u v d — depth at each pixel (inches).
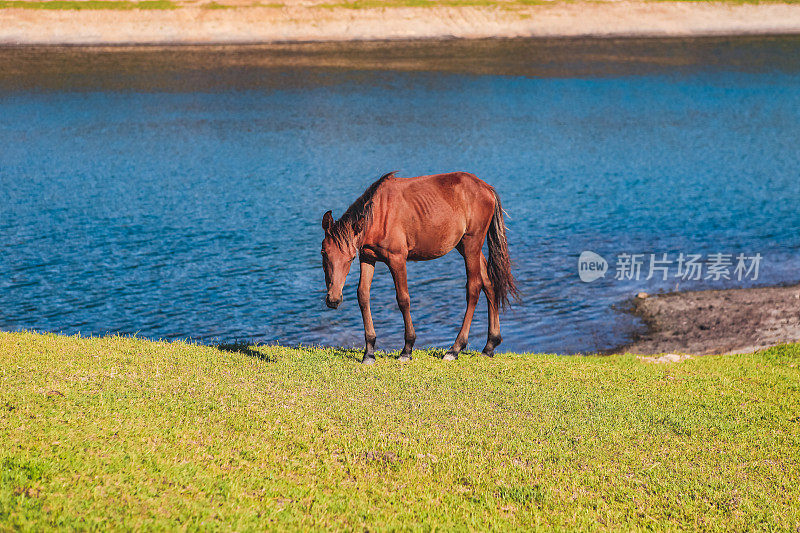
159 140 1905.8
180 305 815.1
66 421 290.0
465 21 4306.1
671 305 817.5
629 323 766.5
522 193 1401.3
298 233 1128.8
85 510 228.2
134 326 748.0
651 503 281.1
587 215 1242.6
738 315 778.8
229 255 1011.3
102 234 1102.4
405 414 347.9
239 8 4138.8
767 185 1471.5
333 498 262.2
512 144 1895.9
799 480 307.3
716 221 1204.5
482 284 485.7
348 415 339.9
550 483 289.3
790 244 1075.3
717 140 1951.3
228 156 1731.1
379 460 296.2
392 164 1651.1
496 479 288.8
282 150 1801.2
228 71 3112.7
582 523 261.4
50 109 2311.8
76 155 1717.5
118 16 3966.5
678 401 401.7
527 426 344.8
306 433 313.1
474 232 462.0
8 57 3390.7
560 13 4439.0
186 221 1186.6
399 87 2810.0
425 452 306.7
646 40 4205.2
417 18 4259.4
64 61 3297.2
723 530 265.3
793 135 2010.3
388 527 246.2
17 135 1931.6
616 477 299.9
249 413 326.3
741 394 421.4
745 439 347.9
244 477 267.6
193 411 322.0
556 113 2356.1
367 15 4227.4
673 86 2883.9
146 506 236.8
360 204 408.2
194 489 252.2
